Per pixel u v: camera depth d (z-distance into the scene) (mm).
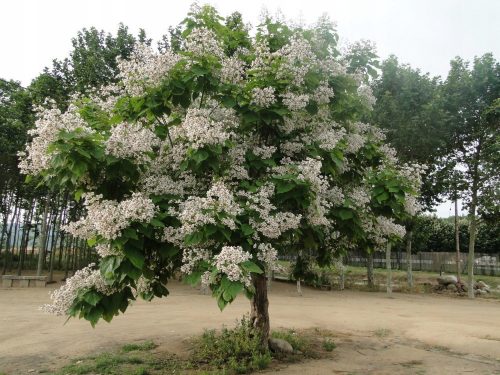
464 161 23328
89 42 20172
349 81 7047
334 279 28969
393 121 21250
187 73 5852
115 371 6621
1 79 20234
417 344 9273
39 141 5117
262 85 6312
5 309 12734
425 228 34344
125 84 6066
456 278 26141
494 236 34812
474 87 22453
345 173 7664
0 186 22500
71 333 9289
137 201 5000
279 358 7688
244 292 4762
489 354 8320
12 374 6480
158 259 6016
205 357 7406
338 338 9672
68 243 24125
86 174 5477
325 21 7602
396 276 31047
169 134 6523
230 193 5734
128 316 11891
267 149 6488
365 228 7297
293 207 6297
